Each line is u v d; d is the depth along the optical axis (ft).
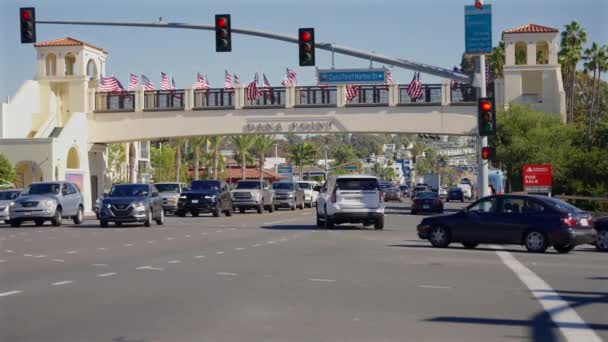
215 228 142.41
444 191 440.86
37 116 252.83
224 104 239.50
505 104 238.27
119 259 81.10
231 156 629.51
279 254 87.86
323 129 233.96
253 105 237.66
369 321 45.73
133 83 248.52
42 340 40.22
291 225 154.10
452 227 97.50
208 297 54.54
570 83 307.99
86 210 244.63
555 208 92.43
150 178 354.33
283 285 60.95
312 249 95.20
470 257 85.66
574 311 49.65
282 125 236.02
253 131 237.66
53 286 59.77
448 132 228.84
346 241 109.60
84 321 45.27
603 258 86.69
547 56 254.47
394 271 70.95
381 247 98.84
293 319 46.24
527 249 92.53
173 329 43.06
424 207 224.12
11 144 229.04
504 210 94.63
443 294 56.59
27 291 57.00
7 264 75.77
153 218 150.00
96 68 264.93
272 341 40.14
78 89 250.16
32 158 228.22
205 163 451.53
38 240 109.50
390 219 190.60
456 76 130.00
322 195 145.28
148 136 245.04
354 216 136.36
